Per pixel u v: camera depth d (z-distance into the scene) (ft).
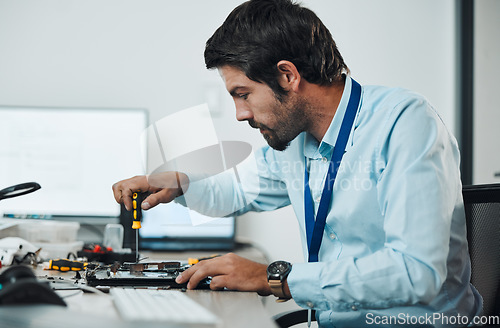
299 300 3.54
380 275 3.34
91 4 8.77
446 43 9.10
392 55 9.04
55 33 8.74
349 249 4.21
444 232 3.40
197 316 2.58
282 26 3.86
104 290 3.69
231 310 3.10
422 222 3.38
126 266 4.35
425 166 3.48
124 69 8.79
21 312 2.55
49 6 8.73
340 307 3.47
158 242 7.39
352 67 9.00
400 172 3.57
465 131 9.13
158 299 3.10
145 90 8.81
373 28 9.02
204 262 3.87
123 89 8.78
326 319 4.26
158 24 8.82
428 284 3.30
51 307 2.67
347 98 4.19
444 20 9.08
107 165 7.90
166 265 4.40
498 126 9.25
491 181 9.16
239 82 3.91
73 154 7.90
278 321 4.28
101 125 7.91
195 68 8.84
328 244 4.32
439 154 3.59
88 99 8.76
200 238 7.45
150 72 8.81
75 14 8.75
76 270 4.70
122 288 3.60
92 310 2.98
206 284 3.84
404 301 3.35
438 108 9.11
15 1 8.68
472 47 9.11
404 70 9.06
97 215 7.86
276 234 8.80
